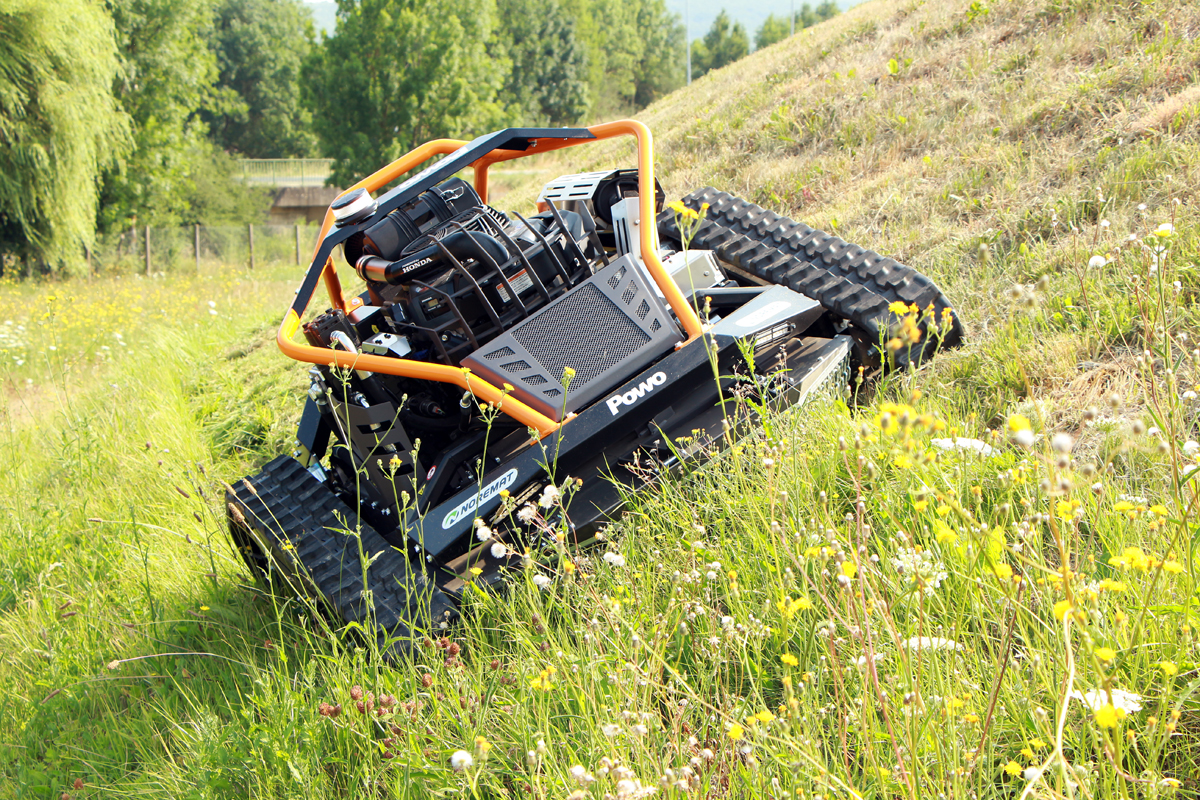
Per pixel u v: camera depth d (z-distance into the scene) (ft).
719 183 26.30
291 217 189.88
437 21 154.61
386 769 8.77
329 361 12.10
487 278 12.31
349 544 11.64
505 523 11.10
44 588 16.46
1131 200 15.11
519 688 8.81
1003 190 17.65
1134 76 18.70
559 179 16.34
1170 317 11.70
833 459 10.23
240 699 11.04
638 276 12.09
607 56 343.46
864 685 6.33
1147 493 9.08
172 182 149.79
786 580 8.60
